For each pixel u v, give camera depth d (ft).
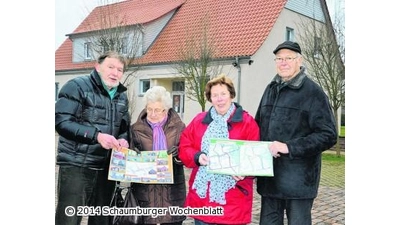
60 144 9.77
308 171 9.41
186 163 9.31
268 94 9.62
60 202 9.84
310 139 9.01
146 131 9.68
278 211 9.77
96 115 9.57
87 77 9.69
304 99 9.14
